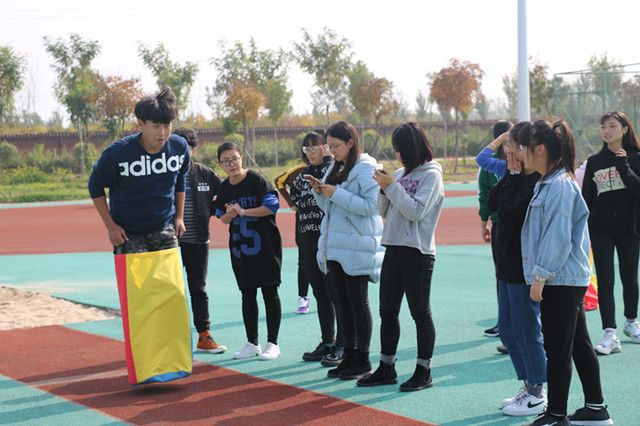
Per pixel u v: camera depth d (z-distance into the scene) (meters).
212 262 14.75
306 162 7.59
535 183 5.50
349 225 6.63
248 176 7.56
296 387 6.48
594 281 9.23
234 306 10.30
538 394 5.66
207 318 7.82
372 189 6.56
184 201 7.57
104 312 10.08
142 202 6.48
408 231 6.14
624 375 6.54
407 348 7.70
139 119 6.28
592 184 7.52
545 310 5.11
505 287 5.82
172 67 49.41
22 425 5.67
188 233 7.73
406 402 5.98
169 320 6.54
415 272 6.18
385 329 6.41
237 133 58.19
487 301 10.05
